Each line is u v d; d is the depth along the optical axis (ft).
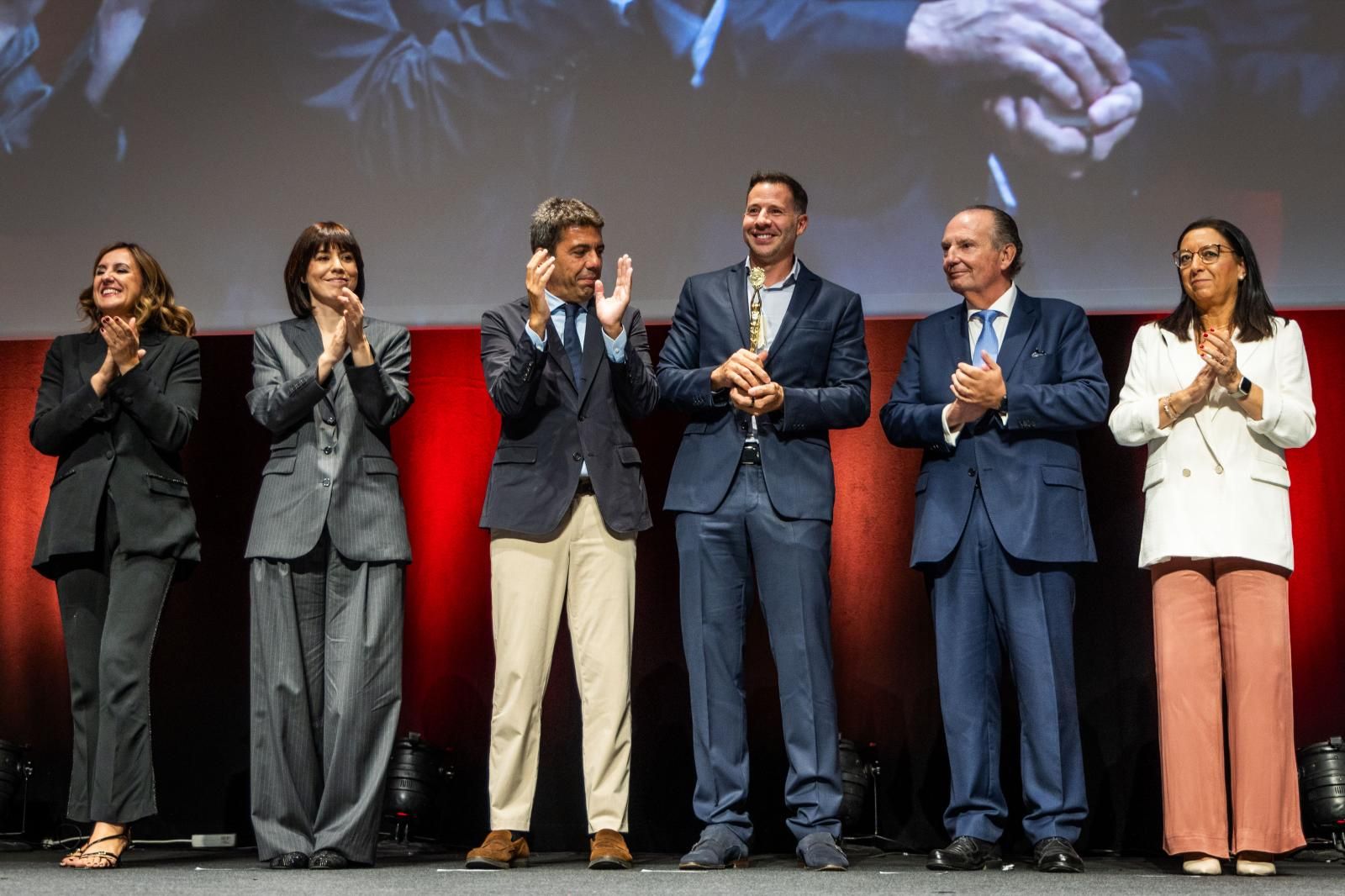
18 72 13.44
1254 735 9.53
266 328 10.62
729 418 10.14
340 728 9.79
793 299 10.42
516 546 10.01
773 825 12.14
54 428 10.28
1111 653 12.03
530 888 7.81
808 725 9.78
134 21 13.43
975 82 12.50
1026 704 9.86
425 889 7.78
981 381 9.81
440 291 12.89
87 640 10.34
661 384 10.28
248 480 12.96
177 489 10.60
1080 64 12.37
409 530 12.92
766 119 12.71
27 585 13.12
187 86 13.32
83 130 13.33
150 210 13.19
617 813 9.79
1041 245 12.26
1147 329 10.46
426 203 12.96
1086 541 10.02
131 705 10.09
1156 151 12.21
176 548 10.46
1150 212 12.16
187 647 12.83
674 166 12.76
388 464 10.31
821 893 7.57
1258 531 9.63
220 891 7.70
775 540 9.93
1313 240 11.96
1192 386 9.66
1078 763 9.81
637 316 10.71
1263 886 8.20
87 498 10.28
